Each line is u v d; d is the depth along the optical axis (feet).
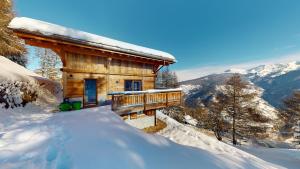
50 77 130.11
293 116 88.33
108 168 9.81
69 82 31.37
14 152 11.98
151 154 12.42
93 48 32.58
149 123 39.06
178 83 121.80
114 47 35.19
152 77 48.98
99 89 36.32
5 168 10.10
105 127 16.48
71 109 29.81
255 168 15.89
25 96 35.83
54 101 45.88
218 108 84.58
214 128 89.56
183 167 11.30
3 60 51.96
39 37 26.61
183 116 107.04
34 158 11.35
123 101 29.99
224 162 14.87
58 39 27.94
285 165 34.35
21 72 45.85
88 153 11.28
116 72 39.75
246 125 77.66
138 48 42.86
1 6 59.72
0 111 26.84
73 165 10.13
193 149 17.34
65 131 15.25
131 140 14.26
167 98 40.52
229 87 80.33
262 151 55.88
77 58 32.73
